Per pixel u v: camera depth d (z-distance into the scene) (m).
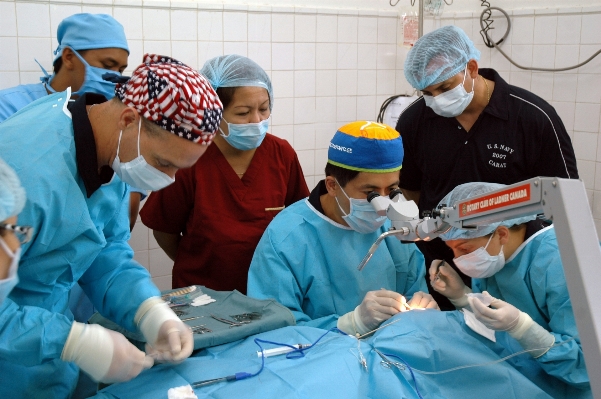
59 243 1.37
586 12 3.42
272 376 1.38
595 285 0.97
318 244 1.98
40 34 2.88
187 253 2.40
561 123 2.35
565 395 1.59
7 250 0.97
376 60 3.92
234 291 1.82
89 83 2.36
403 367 1.46
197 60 3.29
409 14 3.87
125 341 1.27
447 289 1.89
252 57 3.46
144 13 3.10
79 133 1.34
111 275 1.58
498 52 3.87
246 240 2.30
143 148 1.32
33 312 1.24
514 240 1.70
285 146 2.53
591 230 0.98
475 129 2.39
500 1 3.82
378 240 1.40
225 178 2.35
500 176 2.38
